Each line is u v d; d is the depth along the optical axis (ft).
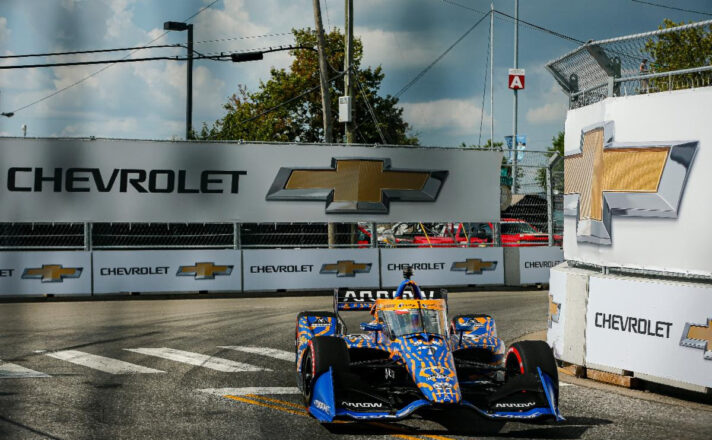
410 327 28.96
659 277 35.09
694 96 32.94
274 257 70.03
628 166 35.63
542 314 57.26
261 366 37.88
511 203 78.54
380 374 30.94
